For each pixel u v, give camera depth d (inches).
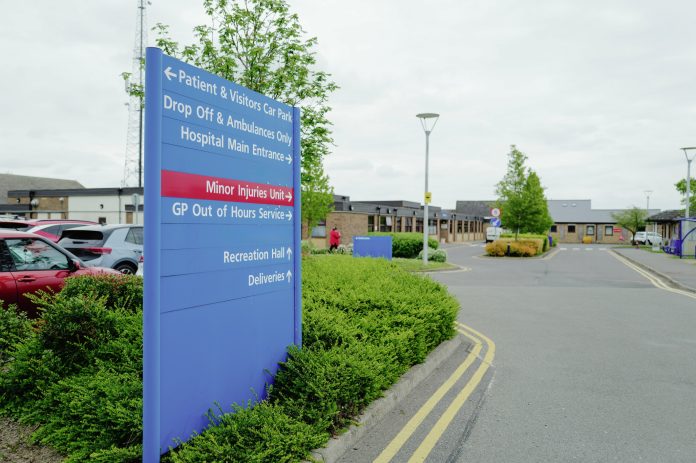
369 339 236.4
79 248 484.1
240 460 135.1
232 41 390.0
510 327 384.8
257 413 155.8
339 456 164.6
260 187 177.0
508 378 254.7
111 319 206.5
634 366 277.7
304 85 409.4
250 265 171.9
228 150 161.5
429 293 320.8
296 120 197.0
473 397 225.3
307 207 1320.1
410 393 228.4
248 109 170.9
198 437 141.2
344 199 1809.8
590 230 3435.0
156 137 133.8
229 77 387.2
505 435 184.9
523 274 839.1
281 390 181.6
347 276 341.1
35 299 217.8
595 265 1061.1
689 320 415.2
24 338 212.8
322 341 217.0
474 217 3164.4
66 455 153.1
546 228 2182.6
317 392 170.1
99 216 1647.4
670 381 251.0
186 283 144.9
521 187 1493.6
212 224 154.6
